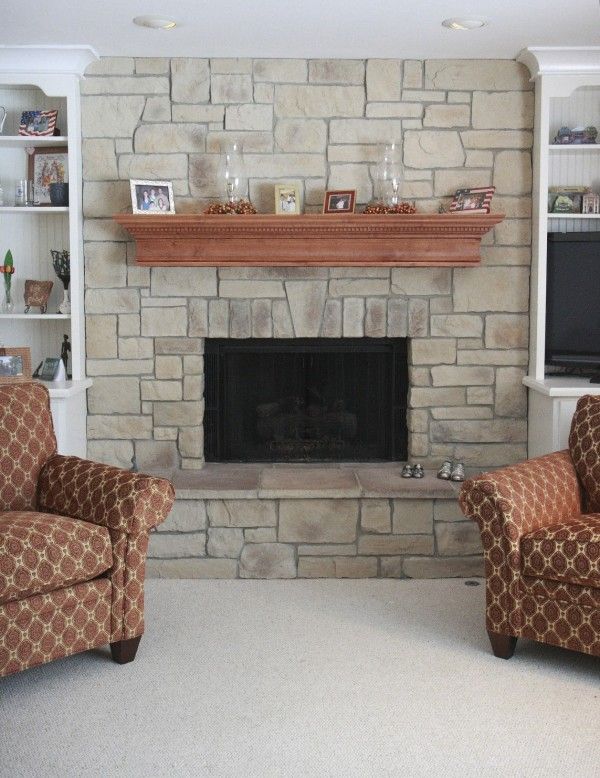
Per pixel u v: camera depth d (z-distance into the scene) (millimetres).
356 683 3262
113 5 3852
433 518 4488
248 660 3463
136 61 4695
